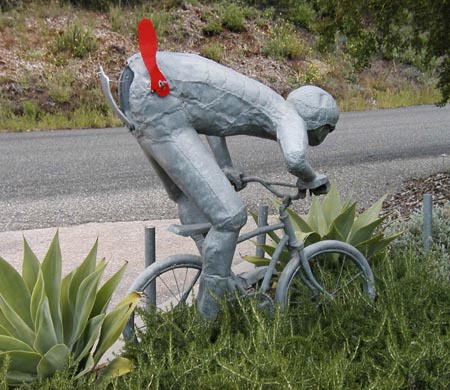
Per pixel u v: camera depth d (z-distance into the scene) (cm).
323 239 460
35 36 1633
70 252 591
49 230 666
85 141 1220
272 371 293
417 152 1062
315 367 297
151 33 313
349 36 754
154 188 848
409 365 305
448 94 768
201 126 335
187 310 353
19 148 1150
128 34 1728
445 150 1073
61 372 302
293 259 388
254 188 843
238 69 1744
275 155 1077
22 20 1675
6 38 1599
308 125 347
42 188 852
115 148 1142
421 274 405
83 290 331
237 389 277
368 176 888
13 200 792
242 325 353
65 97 1457
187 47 1767
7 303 313
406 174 886
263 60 1809
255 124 341
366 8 713
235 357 302
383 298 378
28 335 321
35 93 1458
